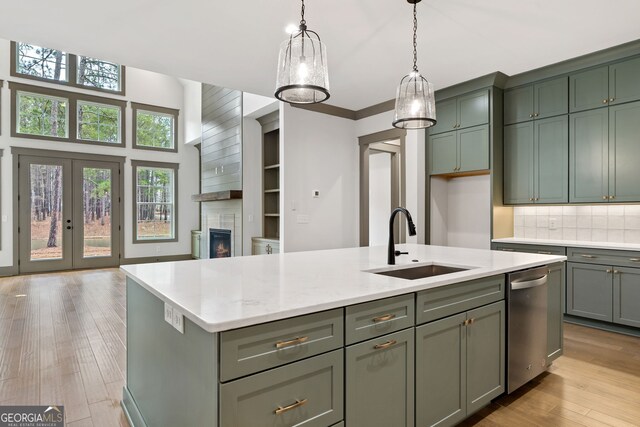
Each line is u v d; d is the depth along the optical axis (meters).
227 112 6.52
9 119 6.80
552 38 3.23
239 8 2.71
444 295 1.84
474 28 3.03
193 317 1.20
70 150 7.42
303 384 1.31
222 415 1.13
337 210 5.46
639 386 2.47
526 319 2.36
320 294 1.48
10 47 6.81
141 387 1.94
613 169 3.53
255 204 6.08
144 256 8.36
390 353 1.59
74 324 3.88
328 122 5.35
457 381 1.91
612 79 3.54
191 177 9.05
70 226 7.43
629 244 3.65
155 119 8.62
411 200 4.86
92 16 2.81
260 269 2.10
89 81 7.70
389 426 1.59
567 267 3.77
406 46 3.35
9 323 3.91
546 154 3.99
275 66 3.80
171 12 2.75
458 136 4.52
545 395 2.35
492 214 4.24
